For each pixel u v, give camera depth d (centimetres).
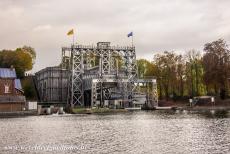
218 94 15338
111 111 13512
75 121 8394
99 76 15175
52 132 5781
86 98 16275
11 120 9144
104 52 16188
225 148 3762
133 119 8594
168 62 16188
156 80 15825
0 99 12319
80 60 16000
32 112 12138
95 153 3688
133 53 16350
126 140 4594
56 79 16688
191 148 3825
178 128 5919
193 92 15950
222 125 6062
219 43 13938
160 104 15675
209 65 13838
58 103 16362
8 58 19450
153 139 4612
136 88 15638
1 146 4203
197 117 8375
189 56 16400
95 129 6194
